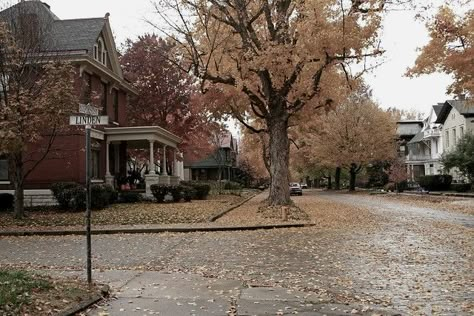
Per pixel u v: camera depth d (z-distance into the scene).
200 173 73.44
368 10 20.61
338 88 25.78
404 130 73.19
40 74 21.09
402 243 13.14
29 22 21.42
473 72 17.22
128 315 6.33
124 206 25.89
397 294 7.61
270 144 25.39
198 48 24.48
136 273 9.24
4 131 18.11
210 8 23.48
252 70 23.06
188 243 13.98
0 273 7.58
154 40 40.59
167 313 6.44
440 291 7.79
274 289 7.89
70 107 20.02
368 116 52.84
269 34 23.81
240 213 23.12
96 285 7.73
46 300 6.53
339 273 9.28
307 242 13.64
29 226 18.44
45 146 25.53
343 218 20.94
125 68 40.72
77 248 13.41
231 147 77.25
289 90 23.88
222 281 8.51
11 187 25.88
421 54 17.91
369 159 54.03
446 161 39.66
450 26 16.97
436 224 17.92
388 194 44.12
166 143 33.78
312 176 84.88
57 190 23.81
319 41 20.45
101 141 29.34
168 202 29.42
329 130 53.50
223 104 31.33
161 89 40.31
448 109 52.03
